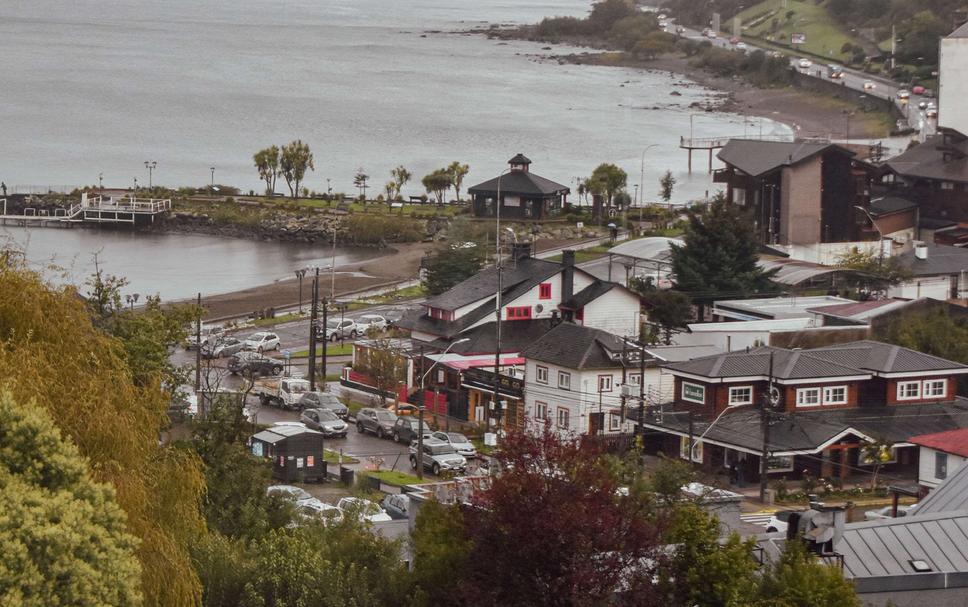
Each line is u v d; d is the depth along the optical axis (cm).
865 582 11381
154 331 17612
